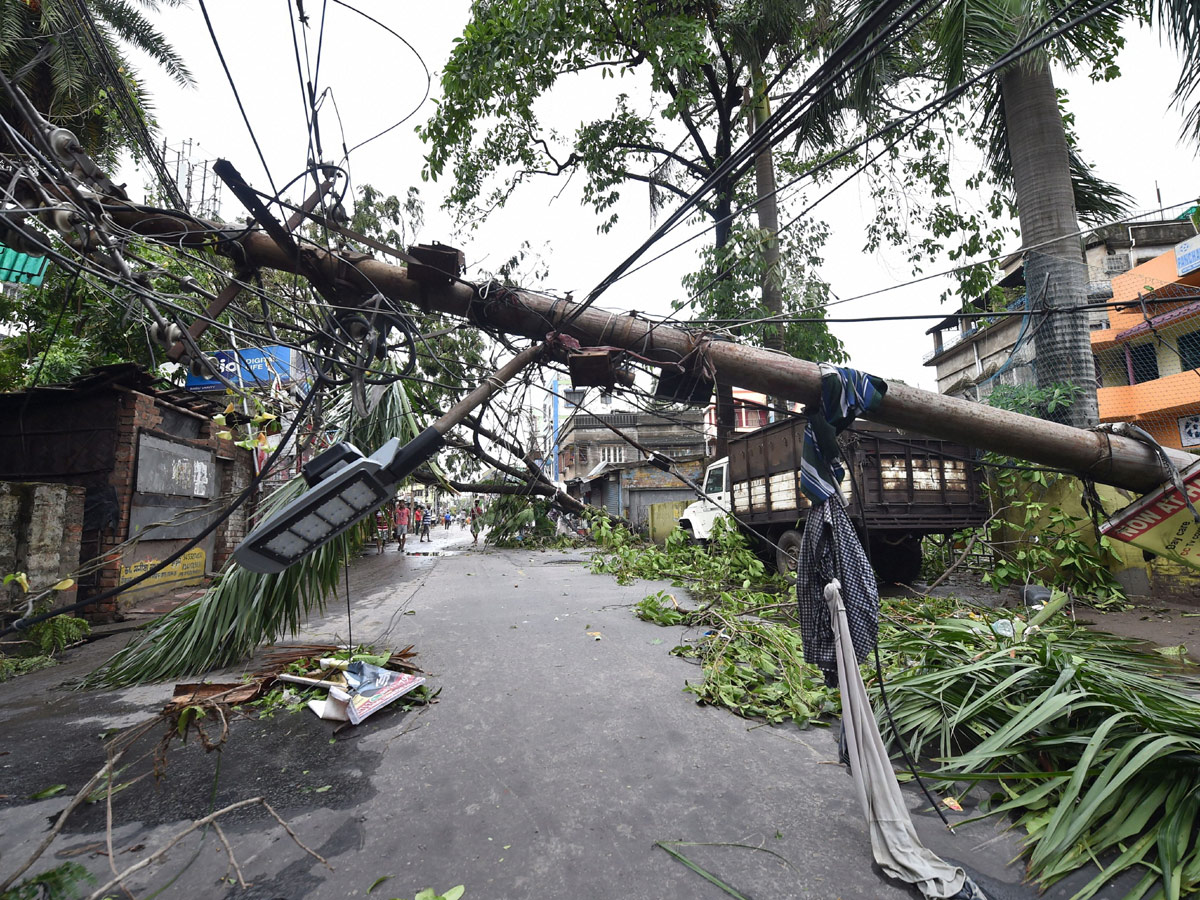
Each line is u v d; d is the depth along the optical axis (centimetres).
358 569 1409
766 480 980
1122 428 475
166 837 273
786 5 1030
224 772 338
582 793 308
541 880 238
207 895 231
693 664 534
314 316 473
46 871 242
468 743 372
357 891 232
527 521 2003
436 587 1044
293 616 535
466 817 286
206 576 985
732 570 948
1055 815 249
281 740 381
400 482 302
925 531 867
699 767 337
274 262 446
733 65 1282
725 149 1399
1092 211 916
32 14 1039
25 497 630
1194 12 597
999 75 820
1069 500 800
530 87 1148
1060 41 718
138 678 514
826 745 365
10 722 421
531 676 504
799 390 409
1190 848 233
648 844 262
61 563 667
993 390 907
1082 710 324
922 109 379
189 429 1019
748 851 256
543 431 1344
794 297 1283
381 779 327
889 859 240
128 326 1055
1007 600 789
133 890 235
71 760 358
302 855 257
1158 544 474
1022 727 299
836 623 281
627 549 1327
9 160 367
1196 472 438
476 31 1007
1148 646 548
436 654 572
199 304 432
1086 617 682
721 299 1245
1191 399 1311
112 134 1112
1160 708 296
